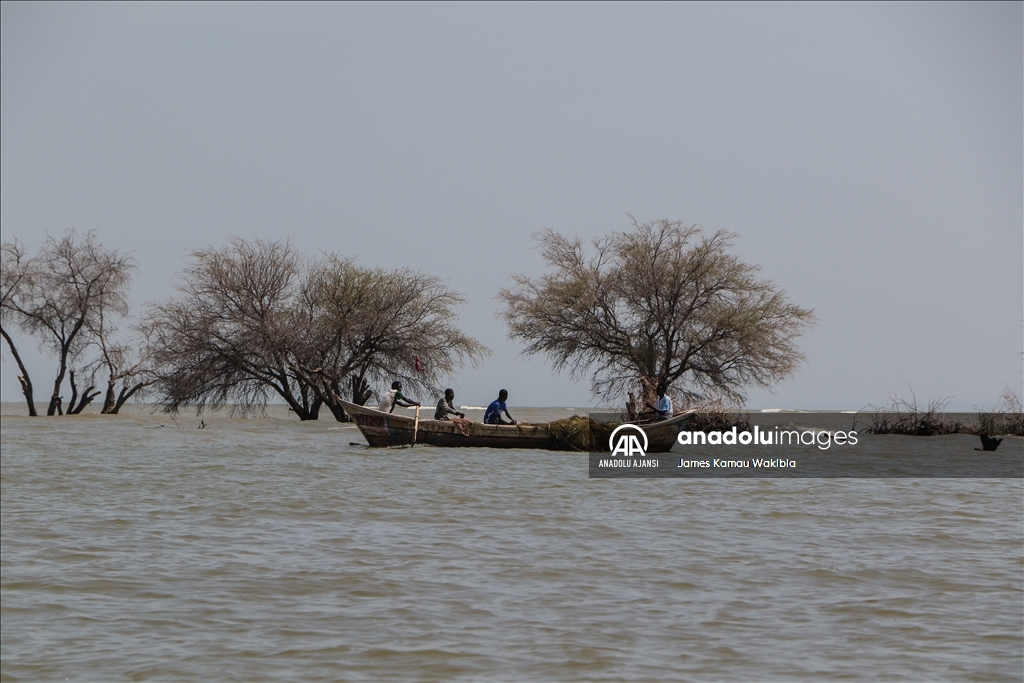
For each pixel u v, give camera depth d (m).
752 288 182.88
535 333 191.00
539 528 63.41
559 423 118.50
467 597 46.03
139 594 46.56
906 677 36.38
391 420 122.12
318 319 199.88
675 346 185.25
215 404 196.62
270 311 195.50
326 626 41.94
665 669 37.22
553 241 190.00
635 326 188.12
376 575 49.94
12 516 68.06
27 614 43.59
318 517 67.75
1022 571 51.12
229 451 124.50
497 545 57.59
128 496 78.62
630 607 44.50
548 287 189.75
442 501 75.75
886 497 79.19
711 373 182.75
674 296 182.88
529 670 37.16
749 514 69.56
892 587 47.88
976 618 43.03
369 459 111.25
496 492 81.25
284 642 40.09
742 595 46.41
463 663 37.78
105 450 127.81
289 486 85.31
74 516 68.06
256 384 198.12
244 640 40.31
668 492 81.94
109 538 59.69
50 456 117.75
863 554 55.16
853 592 46.97
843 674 36.69
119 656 38.56
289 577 49.62
